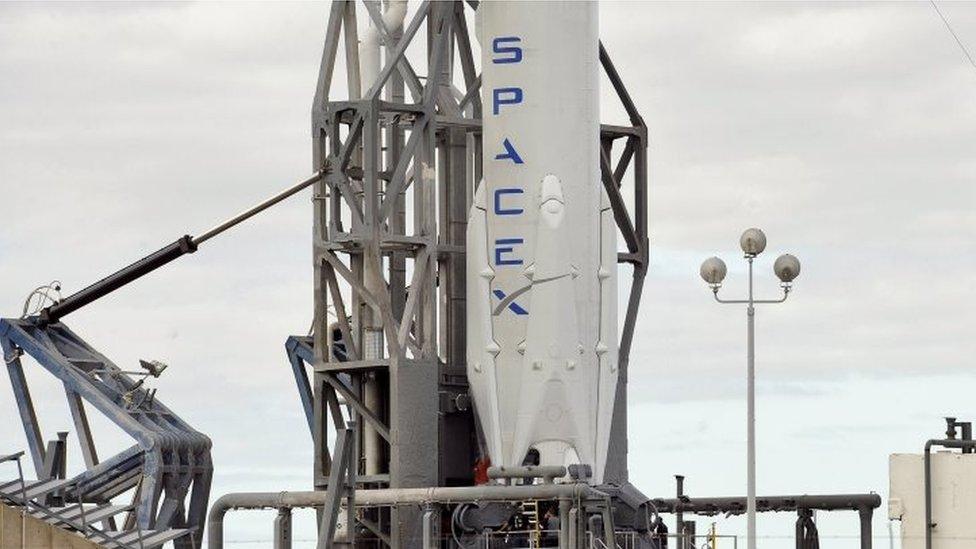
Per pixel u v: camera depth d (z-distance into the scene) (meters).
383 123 67.94
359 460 66.69
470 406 66.69
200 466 66.31
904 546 51.50
